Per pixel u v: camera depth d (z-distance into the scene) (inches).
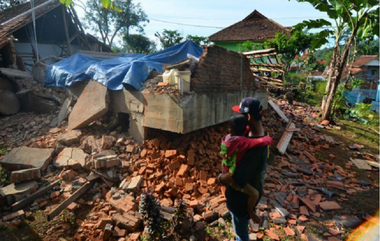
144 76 239.9
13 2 824.3
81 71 309.7
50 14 641.6
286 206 174.4
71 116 268.5
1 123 323.0
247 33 840.3
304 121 406.3
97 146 223.6
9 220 154.5
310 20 395.9
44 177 195.5
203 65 225.6
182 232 140.2
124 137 239.6
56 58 480.1
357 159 277.6
